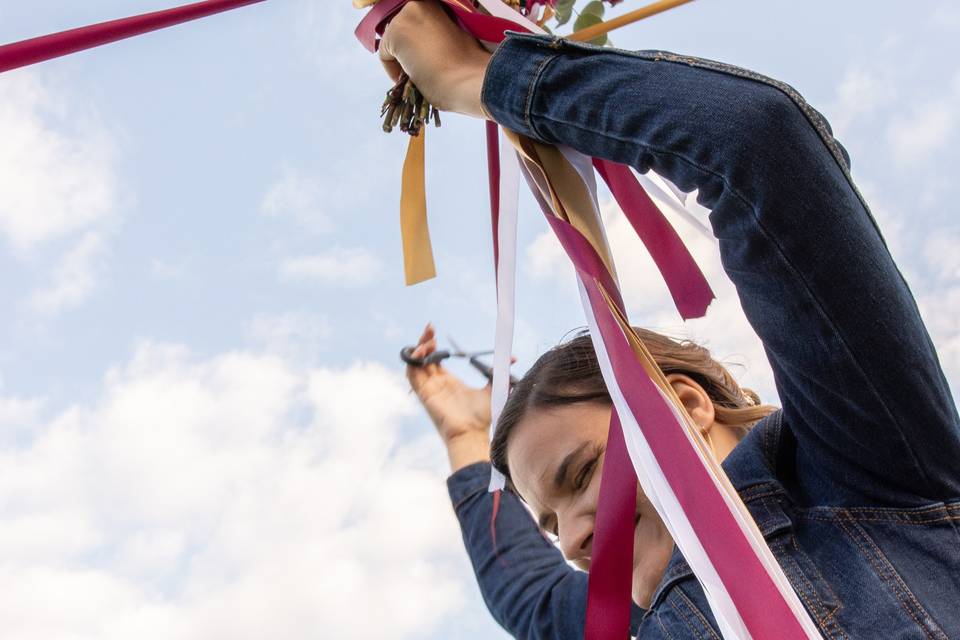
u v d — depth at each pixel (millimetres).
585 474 1168
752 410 1204
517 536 1708
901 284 873
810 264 830
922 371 863
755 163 818
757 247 837
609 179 1136
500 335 1082
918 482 894
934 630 832
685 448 842
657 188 1158
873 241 852
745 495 963
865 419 869
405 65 1097
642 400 872
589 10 1187
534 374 1264
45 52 858
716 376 1262
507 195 1073
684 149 845
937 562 870
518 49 966
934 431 879
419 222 1214
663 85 870
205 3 927
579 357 1225
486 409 1818
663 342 1283
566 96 923
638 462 865
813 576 887
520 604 1608
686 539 806
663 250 1122
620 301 956
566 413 1188
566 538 1166
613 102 888
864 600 861
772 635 759
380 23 1145
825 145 853
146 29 896
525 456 1206
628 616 926
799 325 852
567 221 965
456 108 1062
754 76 850
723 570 788
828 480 937
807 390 884
